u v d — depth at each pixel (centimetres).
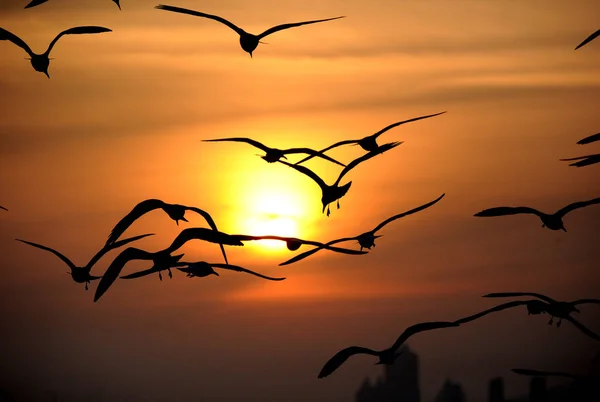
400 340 2092
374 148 2448
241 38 2334
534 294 2256
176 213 2152
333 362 2077
